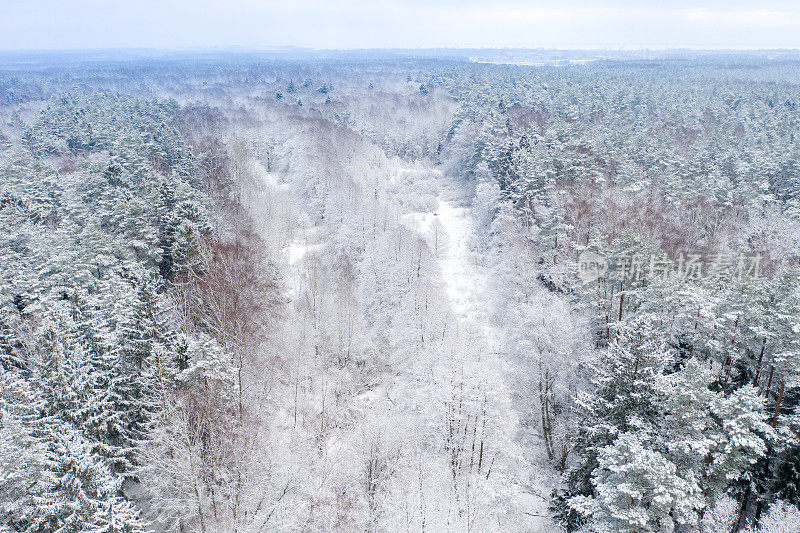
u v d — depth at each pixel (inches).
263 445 1457.9
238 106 7815.0
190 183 3272.6
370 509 1440.7
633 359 1338.6
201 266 2192.4
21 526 1098.1
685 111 5132.9
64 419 1259.8
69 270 1950.1
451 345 1817.2
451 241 3341.5
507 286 2534.5
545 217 2452.0
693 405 1226.6
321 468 1540.4
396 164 5068.9
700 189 2974.9
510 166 3331.7
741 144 3865.7
